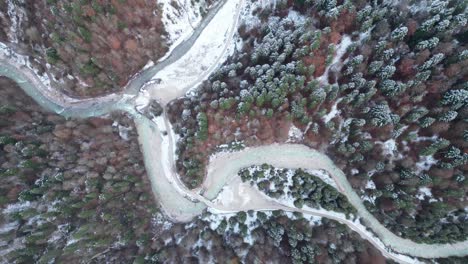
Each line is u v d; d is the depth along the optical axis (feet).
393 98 165.17
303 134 177.99
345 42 171.42
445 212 160.97
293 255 154.61
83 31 161.48
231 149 179.73
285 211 174.19
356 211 172.96
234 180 179.83
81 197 165.17
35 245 156.66
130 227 169.99
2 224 156.76
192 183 176.24
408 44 167.02
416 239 165.68
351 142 173.27
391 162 169.27
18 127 170.91
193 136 173.99
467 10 160.15
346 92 171.22
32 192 158.30
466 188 156.25
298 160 180.65
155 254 163.84
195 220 177.37
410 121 164.25
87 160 168.04
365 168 170.19
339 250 158.71
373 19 165.48
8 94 180.86
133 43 175.94
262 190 176.45
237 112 167.53
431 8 161.38
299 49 163.12
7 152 163.94
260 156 180.75
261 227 170.50
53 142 168.96
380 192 166.20
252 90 163.84
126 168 174.81
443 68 160.35
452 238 162.81
